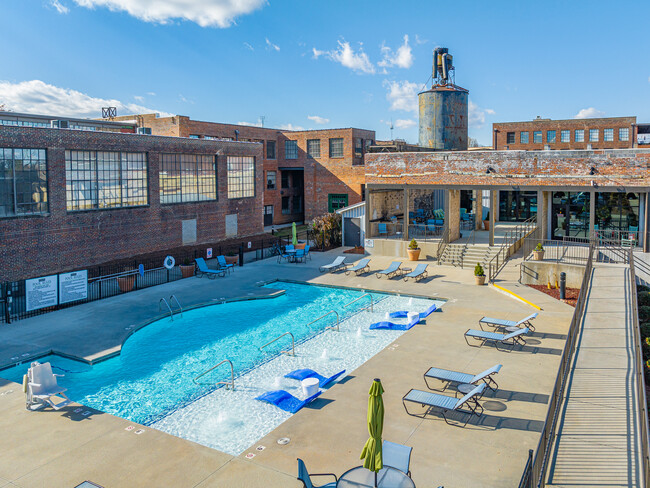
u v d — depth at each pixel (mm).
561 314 19562
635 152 25641
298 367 15742
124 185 30328
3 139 23609
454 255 29906
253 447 10625
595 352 13898
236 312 21891
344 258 29828
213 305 22812
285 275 28141
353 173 48531
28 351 16594
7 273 24266
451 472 9578
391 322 19844
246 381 14789
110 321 19828
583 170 27000
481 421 11562
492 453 10234
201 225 36062
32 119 33438
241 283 26359
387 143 51125
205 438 11570
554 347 16141
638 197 29812
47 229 25906
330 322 20344
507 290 23234
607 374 12570
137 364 16156
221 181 37594
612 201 30656
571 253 27031
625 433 10094
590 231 27297
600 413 10875
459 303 21594
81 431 11469
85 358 16047
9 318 19812
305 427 11438
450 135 43344
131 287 24719
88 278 24812
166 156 33156
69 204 27297
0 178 23859
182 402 13469
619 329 15555
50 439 11109
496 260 27281
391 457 9461
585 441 9891
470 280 25922
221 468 9891
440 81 44156
